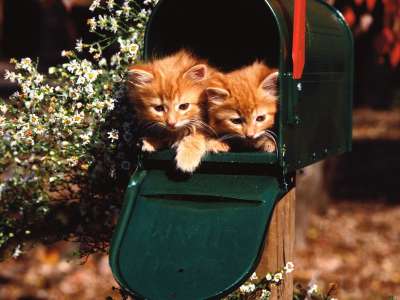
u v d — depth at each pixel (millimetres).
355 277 2689
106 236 1571
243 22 1506
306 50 1390
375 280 2664
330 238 3121
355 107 7316
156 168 1410
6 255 1618
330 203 3699
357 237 3148
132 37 1502
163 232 1335
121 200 1543
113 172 1479
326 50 1473
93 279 2703
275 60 1506
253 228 1304
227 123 1369
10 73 1479
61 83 1506
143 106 1396
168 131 1396
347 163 4824
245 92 1356
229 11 1482
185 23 1475
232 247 1297
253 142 1378
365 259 2887
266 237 1331
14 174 1576
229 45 1525
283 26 1329
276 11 1332
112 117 1470
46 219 1594
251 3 1457
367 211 3584
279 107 1313
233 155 1344
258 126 1359
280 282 1431
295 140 1354
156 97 1377
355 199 3814
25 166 1570
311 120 1413
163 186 1374
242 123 1362
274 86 1363
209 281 1278
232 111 1363
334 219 3387
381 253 2955
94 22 1500
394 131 6137
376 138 5840
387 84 7227
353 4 2477
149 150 1388
